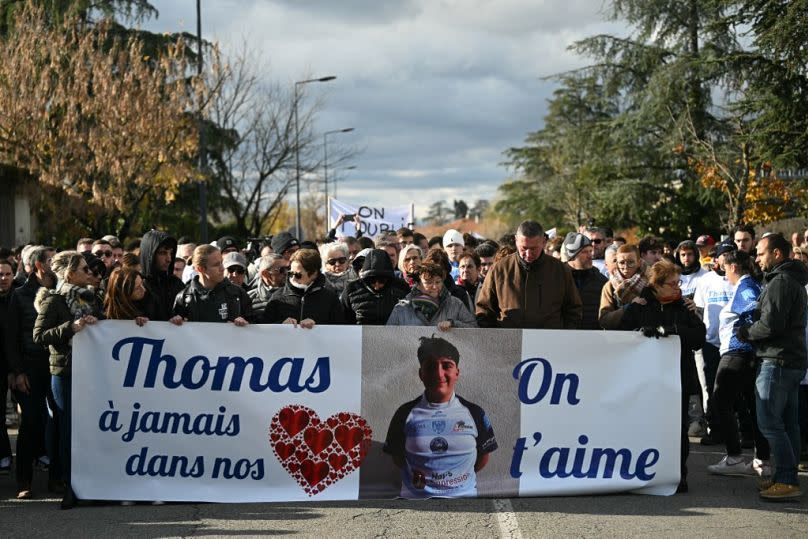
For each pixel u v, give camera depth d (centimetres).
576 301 804
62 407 745
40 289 764
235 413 745
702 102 3806
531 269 793
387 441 746
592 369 754
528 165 6544
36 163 2483
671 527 654
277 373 746
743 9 2862
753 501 733
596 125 4325
